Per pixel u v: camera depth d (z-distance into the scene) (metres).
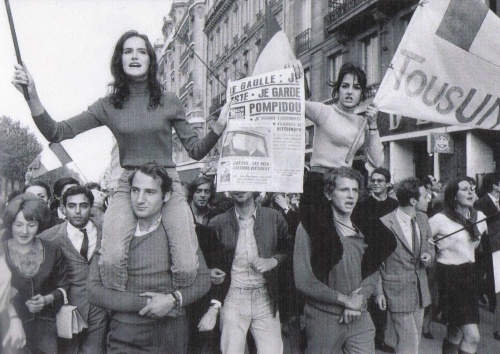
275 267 4.14
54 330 3.90
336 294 3.50
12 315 3.53
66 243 4.13
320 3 18.83
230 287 4.15
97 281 3.17
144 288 3.12
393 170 15.18
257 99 3.94
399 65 4.69
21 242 3.76
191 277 3.18
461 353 4.76
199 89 19.34
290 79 4.00
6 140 7.43
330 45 18.27
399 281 4.51
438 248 4.86
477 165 12.50
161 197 3.08
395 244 3.72
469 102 4.79
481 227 5.27
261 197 6.02
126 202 3.17
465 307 4.72
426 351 5.43
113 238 3.09
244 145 3.88
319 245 3.53
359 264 3.63
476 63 4.78
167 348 3.20
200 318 4.12
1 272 3.54
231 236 4.17
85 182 7.29
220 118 3.63
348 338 3.60
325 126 4.29
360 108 15.78
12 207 3.75
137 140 3.30
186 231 3.18
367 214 3.74
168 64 19.44
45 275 3.84
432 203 7.41
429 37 4.72
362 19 16.48
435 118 4.72
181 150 14.21
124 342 3.13
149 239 3.14
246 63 22.72
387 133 15.59
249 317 4.13
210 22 24.61
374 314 5.13
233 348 4.11
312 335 3.63
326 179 3.65
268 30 4.30
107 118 3.31
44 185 6.00
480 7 4.78
